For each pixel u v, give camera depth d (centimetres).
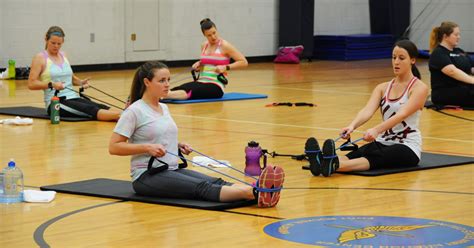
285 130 942
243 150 802
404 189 632
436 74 1135
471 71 1173
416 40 2186
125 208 563
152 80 577
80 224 522
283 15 1997
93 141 851
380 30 2167
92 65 1697
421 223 529
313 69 1820
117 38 1728
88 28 1681
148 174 584
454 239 489
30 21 1597
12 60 1523
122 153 573
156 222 527
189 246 473
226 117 1048
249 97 1262
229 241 483
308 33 2016
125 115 574
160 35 1798
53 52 997
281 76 1650
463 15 2119
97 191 607
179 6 1822
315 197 603
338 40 2066
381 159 695
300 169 712
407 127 707
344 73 1725
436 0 2155
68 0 1645
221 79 1238
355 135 909
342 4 2162
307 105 1177
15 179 588
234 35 1934
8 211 555
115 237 492
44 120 1002
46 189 618
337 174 688
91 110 998
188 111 1101
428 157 762
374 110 711
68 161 741
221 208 559
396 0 2147
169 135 588
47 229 510
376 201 592
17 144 830
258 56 1991
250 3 1956
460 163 736
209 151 794
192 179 578
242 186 570
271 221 531
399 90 704
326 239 488
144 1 1761
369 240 486
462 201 594
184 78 1580
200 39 1869
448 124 1002
